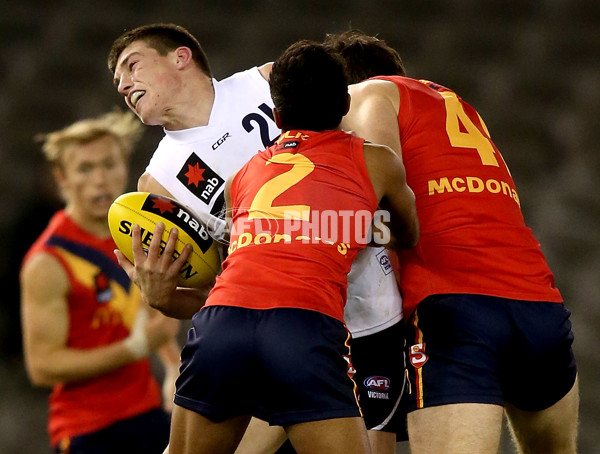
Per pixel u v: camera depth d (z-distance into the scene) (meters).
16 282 29.34
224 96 11.76
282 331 8.95
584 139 37.78
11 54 41.53
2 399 29.12
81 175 17.16
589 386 28.22
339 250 9.43
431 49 40.69
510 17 42.03
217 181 11.57
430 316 10.05
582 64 40.47
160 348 18.23
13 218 36.22
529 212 35.44
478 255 10.08
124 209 10.74
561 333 10.11
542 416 10.48
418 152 10.48
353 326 11.37
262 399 9.27
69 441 16.89
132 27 42.03
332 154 9.71
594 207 35.38
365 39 12.30
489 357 9.79
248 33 41.38
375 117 10.46
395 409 11.69
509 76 39.91
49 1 42.88
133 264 10.98
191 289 11.16
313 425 8.96
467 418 9.59
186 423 9.44
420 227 10.30
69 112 39.62
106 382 17.02
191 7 42.22
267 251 9.32
